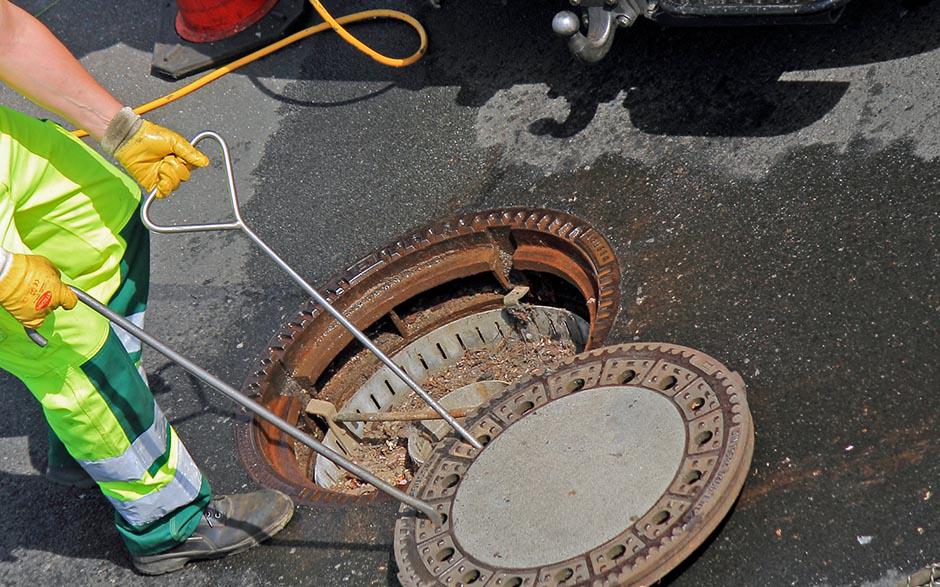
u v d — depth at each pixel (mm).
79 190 3221
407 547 3238
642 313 3555
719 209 3670
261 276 4129
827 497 3105
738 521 3135
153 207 4414
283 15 4746
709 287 3529
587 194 3883
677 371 3291
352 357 4152
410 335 4160
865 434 3160
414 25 4531
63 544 3662
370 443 4062
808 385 3271
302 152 4395
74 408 3162
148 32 4945
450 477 3324
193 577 3471
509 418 3389
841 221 3500
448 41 4473
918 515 3023
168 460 3328
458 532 3211
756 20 3609
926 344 3232
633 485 3133
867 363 3254
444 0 4586
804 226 3535
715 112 3867
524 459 3277
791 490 3139
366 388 4129
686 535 3016
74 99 3162
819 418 3217
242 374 3904
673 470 3121
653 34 4117
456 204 4051
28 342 3074
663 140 3887
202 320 4074
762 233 3572
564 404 3354
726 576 3076
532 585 3062
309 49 4684
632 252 3697
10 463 3898
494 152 4121
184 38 4805
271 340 3957
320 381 4105
